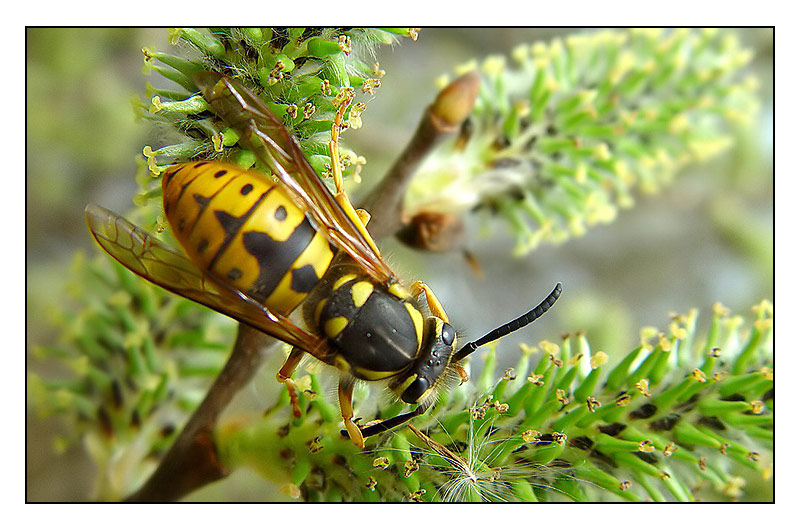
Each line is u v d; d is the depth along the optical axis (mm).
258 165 110
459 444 108
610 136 127
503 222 130
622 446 106
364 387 112
